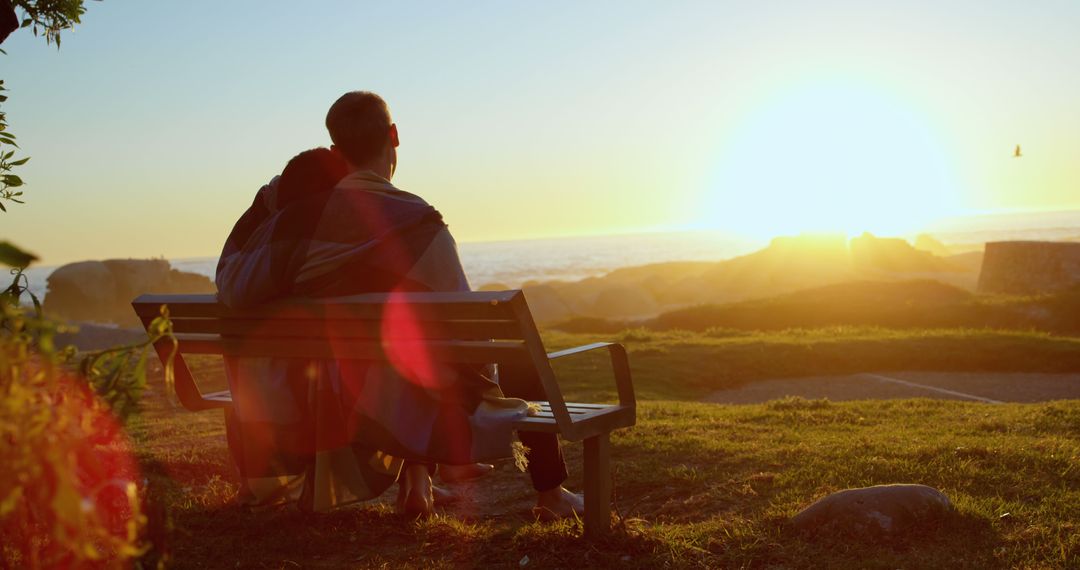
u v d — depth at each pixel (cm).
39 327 156
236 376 379
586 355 1599
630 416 361
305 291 349
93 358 177
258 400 371
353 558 361
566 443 634
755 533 369
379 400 342
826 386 1321
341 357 347
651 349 1602
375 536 387
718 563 338
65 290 8519
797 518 378
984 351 1478
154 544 220
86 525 167
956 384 1277
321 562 355
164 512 224
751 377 1423
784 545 356
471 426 334
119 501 219
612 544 350
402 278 348
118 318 7869
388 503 477
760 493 452
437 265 352
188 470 547
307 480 396
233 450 419
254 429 375
